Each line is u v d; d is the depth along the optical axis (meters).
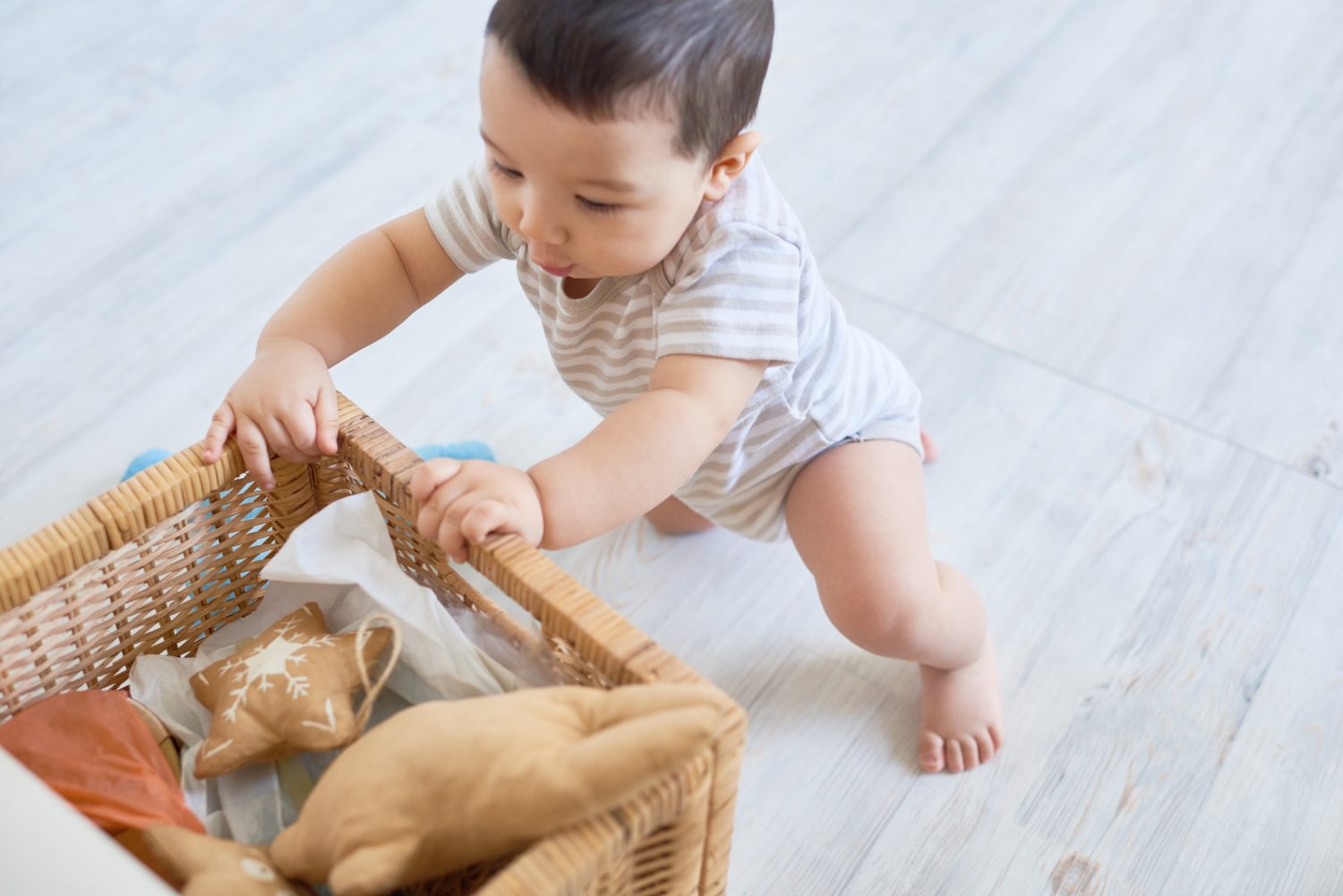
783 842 1.01
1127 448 1.32
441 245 0.92
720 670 1.13
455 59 1.78
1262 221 1.57
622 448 0.77
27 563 0.70
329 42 1.80
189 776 0.76
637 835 0.57
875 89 1.76
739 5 0.71
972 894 0.99
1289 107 1.74
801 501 1.02
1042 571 1.21
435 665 0.77
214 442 0.78
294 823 0.72
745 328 0.81
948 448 1.31
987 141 1.68
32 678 0.77
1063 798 1.05
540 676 0.76
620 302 0.87
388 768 0.59
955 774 1.06
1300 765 1.07
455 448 1.25
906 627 1.00
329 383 0.82
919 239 1.54
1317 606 1.18
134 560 0.78
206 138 1.64
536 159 0.71
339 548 0.80
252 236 1.51
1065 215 1.58
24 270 1.46
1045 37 1.86
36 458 1.27
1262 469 1.30
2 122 1.65
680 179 0.73
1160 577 1.20
